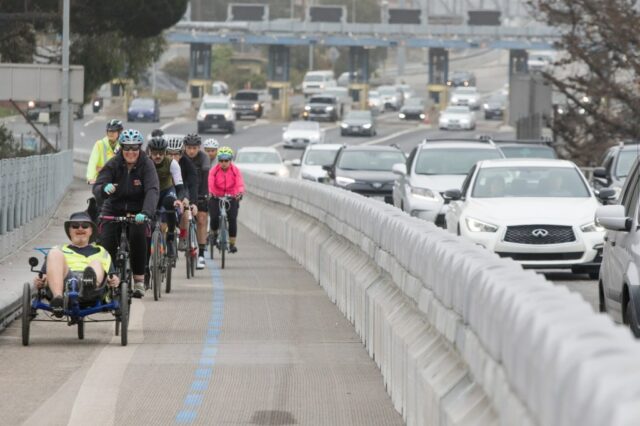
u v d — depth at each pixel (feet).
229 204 207.10
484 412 53.01
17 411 87.40
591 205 179.93
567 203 180.34
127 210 128.77
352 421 84.89
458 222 181.78
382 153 334.03
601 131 417.49
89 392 94.58
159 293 157.58
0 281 164.96
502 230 175.63
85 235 115.85
